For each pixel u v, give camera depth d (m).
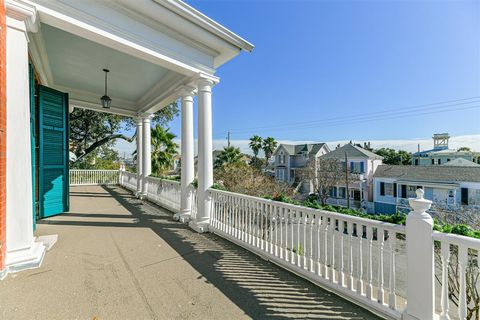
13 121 2.54
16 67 2.55
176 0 3.52
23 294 2.20
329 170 22.56
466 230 1.72
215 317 1.96
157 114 14.41
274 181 11.66
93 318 1.89
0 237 2.38
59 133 5.34
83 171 13.52
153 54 3.77
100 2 3.20
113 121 15.77
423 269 1.72
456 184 17.95
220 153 18.33
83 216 5.47
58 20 2.89
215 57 4.85
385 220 2.15
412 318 1.76
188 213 5.28
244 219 3.72
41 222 4.79
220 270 2.88
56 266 2.82
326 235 2.50
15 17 2.55
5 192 2.49
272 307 2.12
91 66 5.33
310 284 2.56
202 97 4.61
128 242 3.81
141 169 8.70
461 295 1.59
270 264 3.08
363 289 2.20
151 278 2.63
